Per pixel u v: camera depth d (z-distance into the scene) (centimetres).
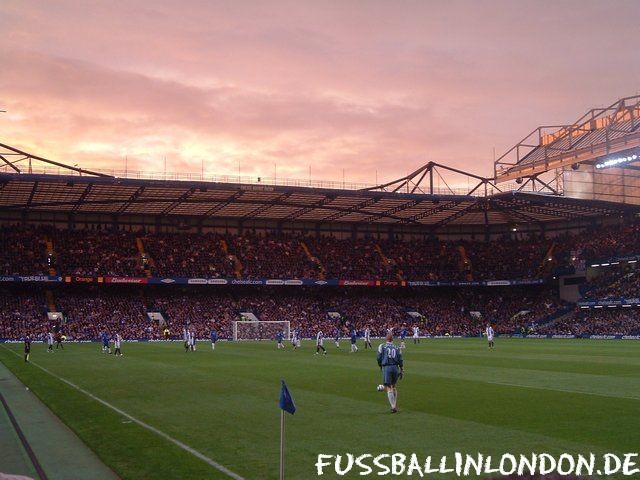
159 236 9238
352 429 1644
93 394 2434
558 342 6806
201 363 4003
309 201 8412
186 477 1203
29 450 1477
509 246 10300
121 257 8694
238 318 8669
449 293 10269
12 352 5353
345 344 6762
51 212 8838
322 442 1490
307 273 9325
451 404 2066
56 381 2944
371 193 8069
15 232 8500
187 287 9119
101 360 4344
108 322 7969
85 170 7012
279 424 1730
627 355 4469
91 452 1453
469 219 10000
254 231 9881
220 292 9244
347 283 9275
